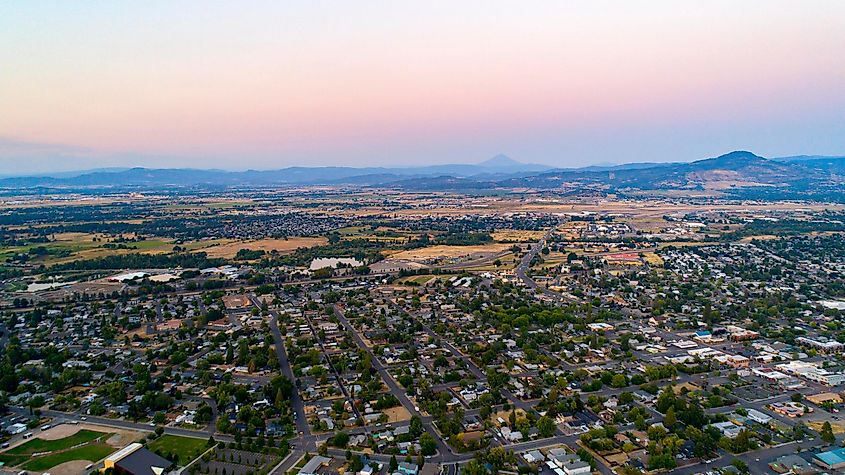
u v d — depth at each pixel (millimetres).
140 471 168375
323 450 181625
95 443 190500
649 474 169000
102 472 170000
